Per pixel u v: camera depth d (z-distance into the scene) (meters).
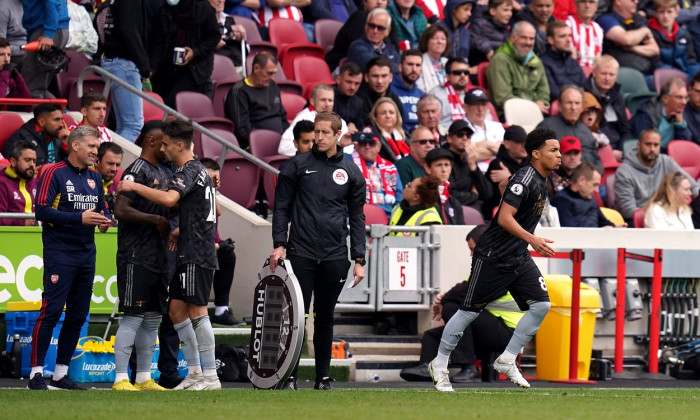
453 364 40.53
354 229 32.56
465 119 55.12
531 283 32.69
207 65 52.44
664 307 47.03
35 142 42.41
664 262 46.56
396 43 59.38
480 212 49.62
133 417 21.70
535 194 31.88
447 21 60.69
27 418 21.56
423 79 56.16
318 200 31.78
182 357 37.78
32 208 40.34
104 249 40.09
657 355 45.69
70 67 50.56
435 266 43.59
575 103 55.03
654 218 50.47
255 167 48.62
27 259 38.94
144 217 30.91
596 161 55.41
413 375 40.41
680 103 61.41
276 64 51.78
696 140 62.72
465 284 40.78
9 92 46.66
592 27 65.94
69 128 45.38
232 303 44.03
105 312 40.06
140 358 32.25
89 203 32.25
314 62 58.00
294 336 30.55
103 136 45.09
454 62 55.22
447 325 32.69
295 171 31.88
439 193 46.41
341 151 32.22
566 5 65.75
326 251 31.80
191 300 30.92
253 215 43.97
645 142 54.19
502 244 32.09
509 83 58.78
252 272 43.56
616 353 44.75
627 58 67.25
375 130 50.97
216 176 40.69
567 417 22.98
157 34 51.72
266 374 31.33
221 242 41.34
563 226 50.03
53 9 47.44
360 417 22.00
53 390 30.86
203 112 51.59
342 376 40.56
